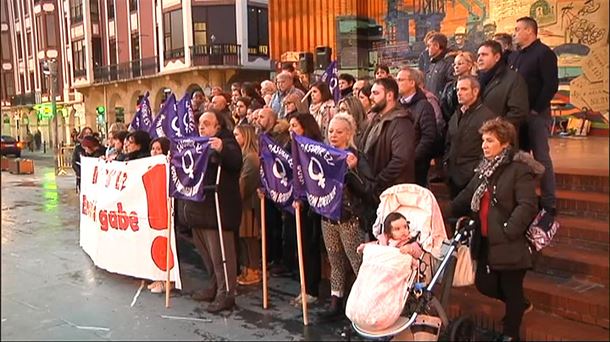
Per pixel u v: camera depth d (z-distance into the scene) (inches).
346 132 189.5
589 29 385.1
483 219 165.5
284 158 207.9
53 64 606.2
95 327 197.6
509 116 189.5
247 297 225.3
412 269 161.0
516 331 165.6
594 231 200.5
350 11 470.9
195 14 611.5
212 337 186.7
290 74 288.2
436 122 217.0
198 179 206.5
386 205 176.2
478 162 193.5
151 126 306.3
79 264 281.3
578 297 175.8
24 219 400.8
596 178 226.2
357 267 191.3
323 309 209.6
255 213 239.3
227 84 670.5
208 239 213.2
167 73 578.6
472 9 434.3
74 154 449.4
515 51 216.4
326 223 196.2
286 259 245.1
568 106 400.2
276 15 505.0
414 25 462.0
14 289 241.6
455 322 161.8
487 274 169.3
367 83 250.1
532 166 160.6
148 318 205.6
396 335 162.4
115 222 252.1
